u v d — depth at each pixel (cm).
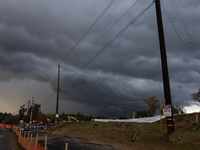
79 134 2397
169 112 1470
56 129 3641
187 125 2066
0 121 18012
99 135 2112
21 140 2253
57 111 4316
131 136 1838
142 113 6912
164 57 1591
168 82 1530
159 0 1758
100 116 9050
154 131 1959
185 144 1249
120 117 7194
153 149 1252
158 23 1703
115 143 1600
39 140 2225
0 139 3095
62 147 1639
